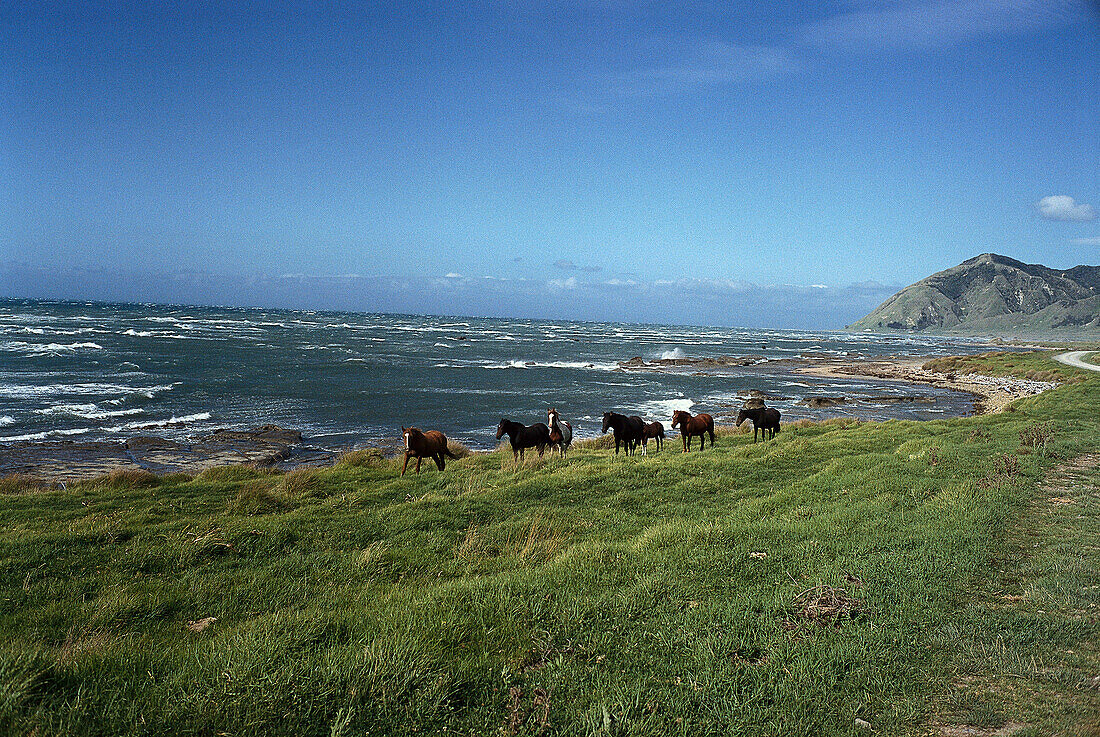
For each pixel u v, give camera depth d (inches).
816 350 5413.4
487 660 193.2
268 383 1982.0
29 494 598.2
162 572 330.3
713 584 263.7
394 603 253.0
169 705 160.4
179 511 510.3
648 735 158.4
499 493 523.2
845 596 235.1
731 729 162.7
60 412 1376.7
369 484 631.8
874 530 338.6
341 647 196.5
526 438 722.2
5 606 275.9
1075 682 184.4
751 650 204.4
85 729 151.2
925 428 903.1
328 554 355.3
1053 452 592.4
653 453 813.9
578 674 187.9
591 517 445.7
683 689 181.2
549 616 227.0
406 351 3543.3
